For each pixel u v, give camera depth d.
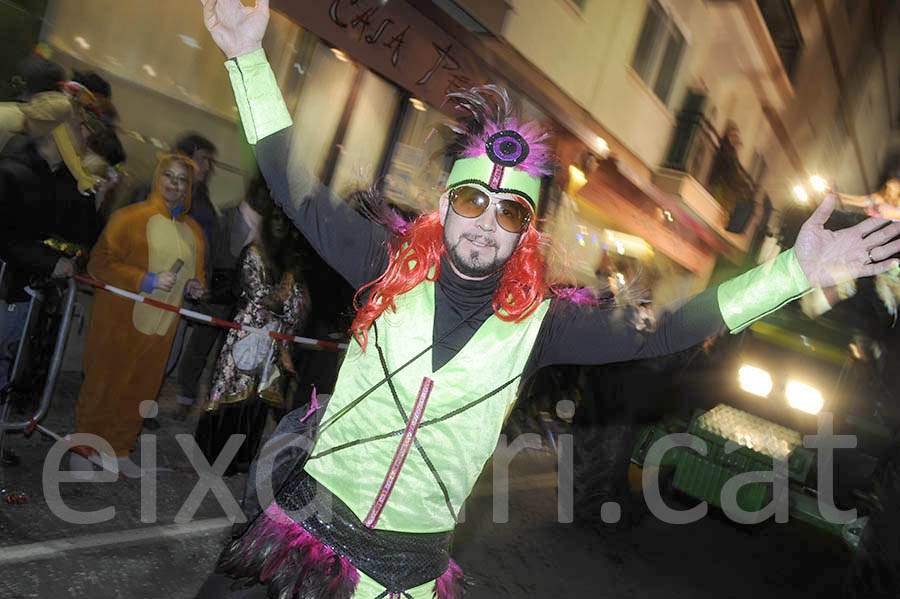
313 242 1.85
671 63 15.16
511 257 1.87
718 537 6.20
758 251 20.34
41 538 3.34
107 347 4.05
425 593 1.89
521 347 1.84
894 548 3.03
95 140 4.49
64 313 3.91
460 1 8.58
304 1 6.92
